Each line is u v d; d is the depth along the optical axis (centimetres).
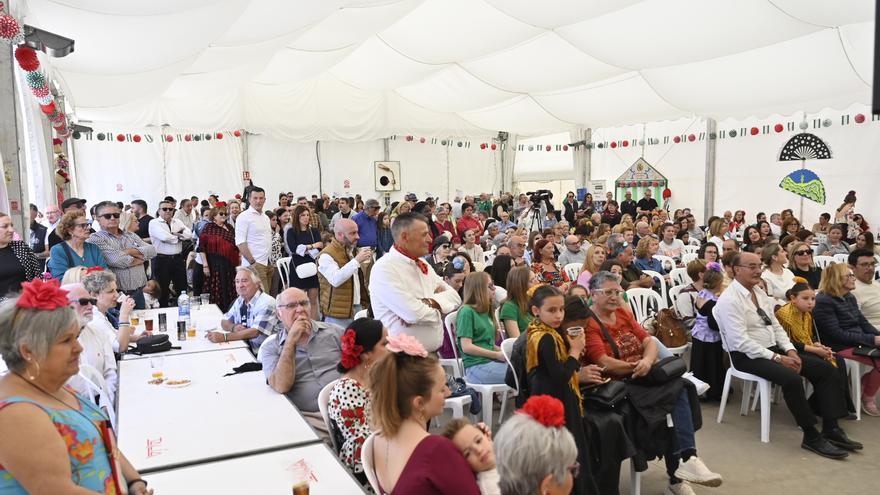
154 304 639
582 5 828
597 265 621
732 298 464
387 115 1669
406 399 210
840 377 446
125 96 915
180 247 851
